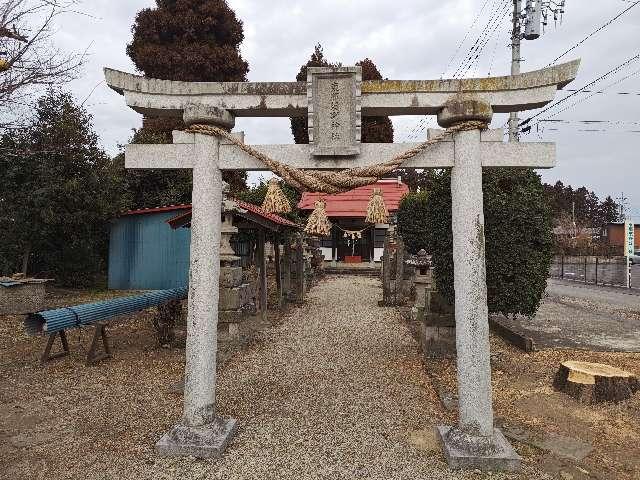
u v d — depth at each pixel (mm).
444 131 4496
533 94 4477
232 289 8547
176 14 23219
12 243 13656
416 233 13648
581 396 5777
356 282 20891
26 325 6824
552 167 4465
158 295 8961
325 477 4062
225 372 7262
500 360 7844
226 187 8688
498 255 7043
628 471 4172
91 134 14820
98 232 16125
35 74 9117
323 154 4602
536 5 14227
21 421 5301
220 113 4578
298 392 6309
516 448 4605
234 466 4238
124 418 5371
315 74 4547
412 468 4211
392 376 7055
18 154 12383
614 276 24094
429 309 8086
